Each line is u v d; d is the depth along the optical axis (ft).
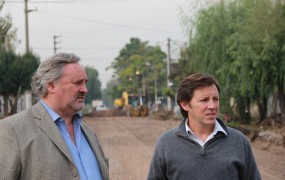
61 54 11.62
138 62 331.77
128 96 260.83
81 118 12.01
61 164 10.91
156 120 153.69
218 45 86.22
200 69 89.86
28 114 11.29
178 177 12.84
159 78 306.76
